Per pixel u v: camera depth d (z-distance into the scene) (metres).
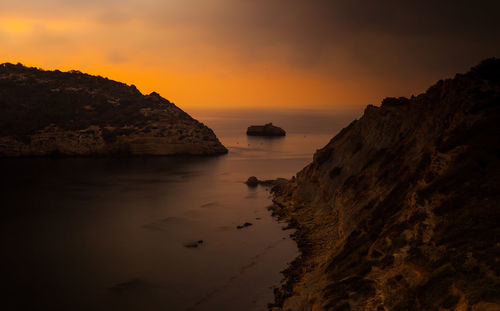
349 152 80.56
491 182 32.12
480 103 45.47
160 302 48.03
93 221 83.56
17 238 72.06
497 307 20.66
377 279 32.12
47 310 46.44
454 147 40.47
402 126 67.81
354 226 53.44
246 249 65.38
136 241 70.38
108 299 48.84
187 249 66.00
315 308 35.25
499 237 26.05
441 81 62.75
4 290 51.19
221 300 48.03
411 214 36.16
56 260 61.47
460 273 25.03
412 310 25.83
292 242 67.88
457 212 31.31
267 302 46.91
